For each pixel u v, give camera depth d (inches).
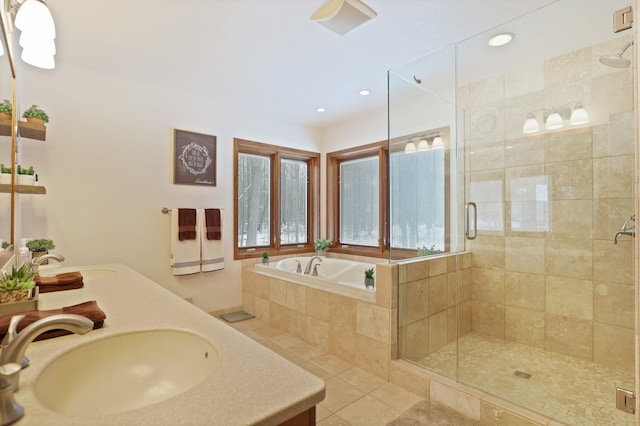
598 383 82.0
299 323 115.3
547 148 102.8
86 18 80.0
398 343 89.7
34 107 90.3
